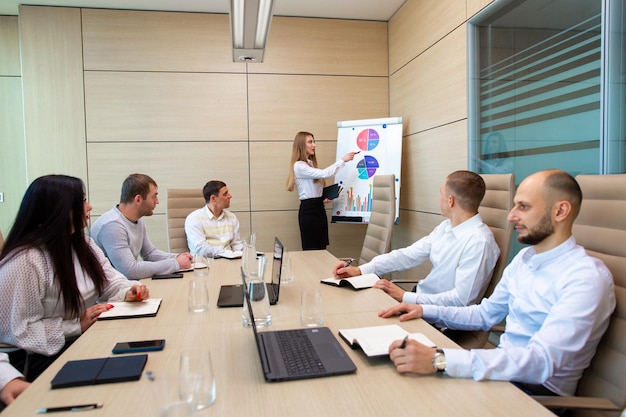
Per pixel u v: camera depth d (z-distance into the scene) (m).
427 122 4.56
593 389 1.41
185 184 5.20
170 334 1.66
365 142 5.11
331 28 5.41
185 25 5.09
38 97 4.87
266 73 5.29
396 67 5.32
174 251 4.33
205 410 1.09
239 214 5.32
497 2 3.34
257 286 1.75
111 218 2.86
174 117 5.13
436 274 2.49
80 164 4.99
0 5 4.85
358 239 5.62
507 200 2.29
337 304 2.01
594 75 2.54
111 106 5.00
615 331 1.39
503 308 1.85
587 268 1.42
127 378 1.27
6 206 5.21
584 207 1.60
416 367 1.27
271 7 2.67
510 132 3.32
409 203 5.07
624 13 2.36
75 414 1.09
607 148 2.46
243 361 1.39
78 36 4.91
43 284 1.79
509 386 1.21
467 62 3.77
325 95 5.43
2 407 1.46
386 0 4.93
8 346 1.75
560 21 2.79
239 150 5.28
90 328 1.74
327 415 1.06
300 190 4.93
